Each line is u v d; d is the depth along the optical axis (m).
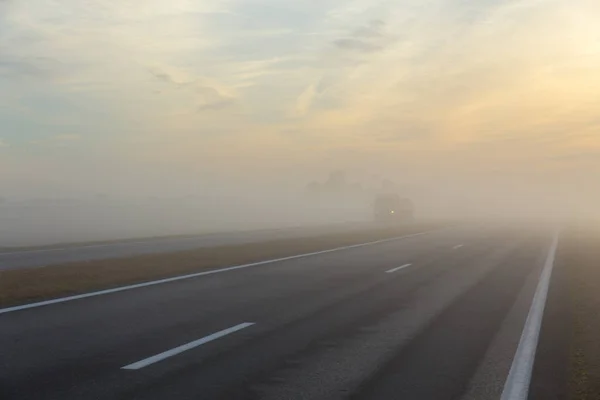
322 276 21.16
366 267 24.69
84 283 16.91
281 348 10.09
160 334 10.80
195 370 8.48
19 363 8.52
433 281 20.58
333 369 8.84
